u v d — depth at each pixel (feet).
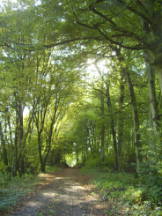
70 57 28.78
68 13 21.49
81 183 50.01
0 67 44.65
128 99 55.21
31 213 23.07
